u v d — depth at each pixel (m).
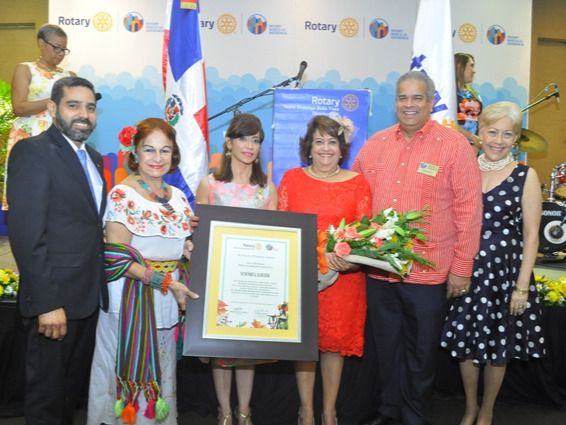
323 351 2.85
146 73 6.75
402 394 2.96
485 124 2.87
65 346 2.40
